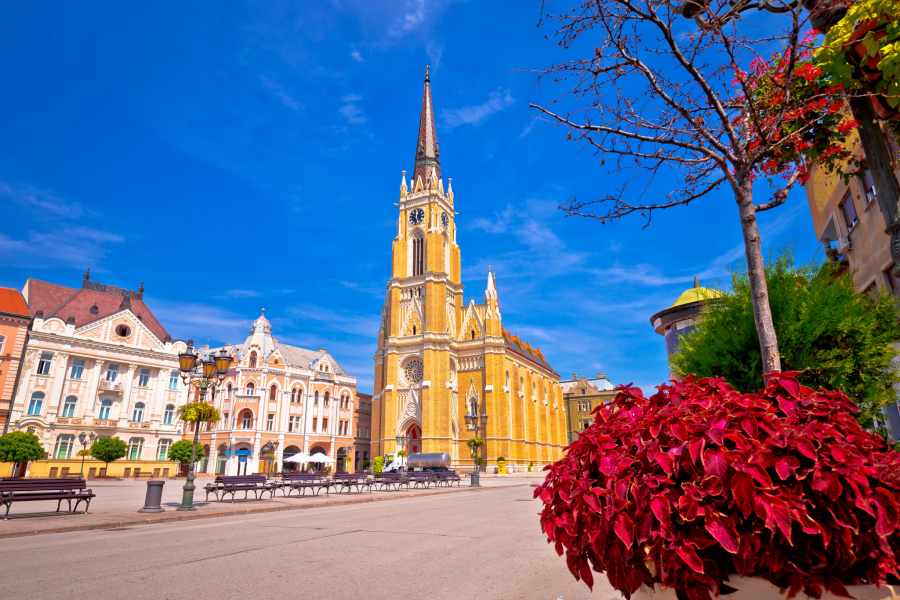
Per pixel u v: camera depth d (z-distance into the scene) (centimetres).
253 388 7475
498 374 7894
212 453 7194
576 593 720
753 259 701
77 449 5516
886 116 842
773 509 313
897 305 1162
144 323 6359
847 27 720
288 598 689
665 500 348
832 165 857
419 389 7812
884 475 346
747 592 338
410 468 5684
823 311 1067
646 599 379
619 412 465
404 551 1041
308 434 7844
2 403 5128
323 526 1445
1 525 1356
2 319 5259
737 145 729
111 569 859
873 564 326
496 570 866
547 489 451
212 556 977
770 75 778
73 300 6166
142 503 2166
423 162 9362
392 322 8231
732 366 1152
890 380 1083
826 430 359
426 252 8462
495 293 8306
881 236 1521
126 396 5997
